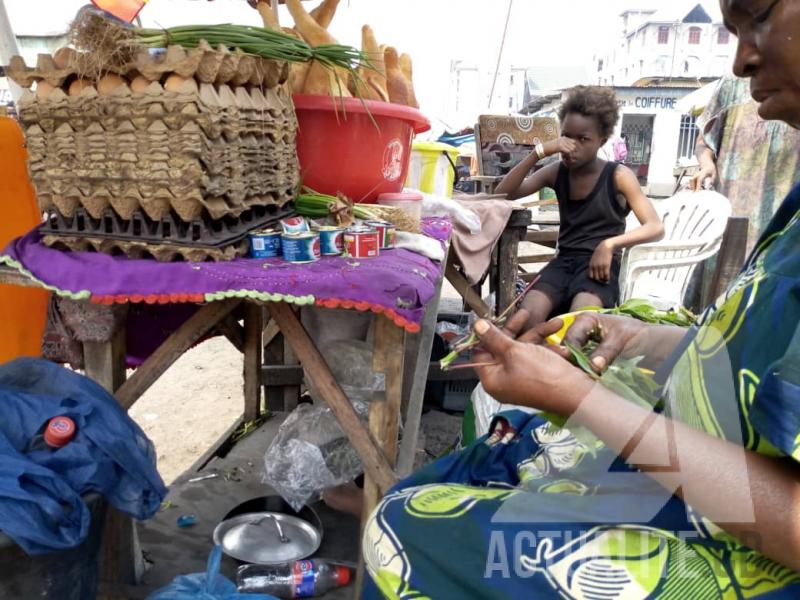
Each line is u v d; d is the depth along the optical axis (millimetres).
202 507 2105
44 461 1181
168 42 1281
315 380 1484
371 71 1965
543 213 4949
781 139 3275
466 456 1210
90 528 1229
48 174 1326
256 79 1425
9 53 2299
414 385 1999
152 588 1674
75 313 1471
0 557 1103
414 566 917
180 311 1876
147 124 1228
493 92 7164
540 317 2713
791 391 646
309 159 1826
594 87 2811
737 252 3127
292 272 1315
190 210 1267
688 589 775
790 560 693
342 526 2043
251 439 2568
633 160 17734
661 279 3227
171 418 3223
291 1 1843
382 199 1956
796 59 747
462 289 2771
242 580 1680
